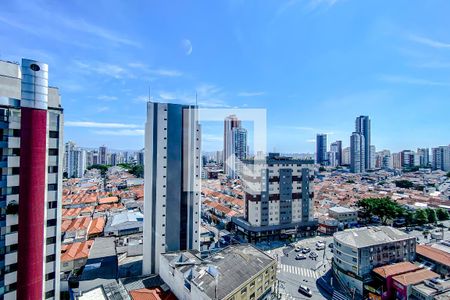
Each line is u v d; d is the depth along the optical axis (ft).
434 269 212.23
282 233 317.42
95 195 495.00
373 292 186.29
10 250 106.93
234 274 154.81
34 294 109.60
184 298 152.76
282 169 323.57
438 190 601.62
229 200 434.30
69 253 220.02
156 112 201.05
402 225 371.76
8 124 108.68
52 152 121.90
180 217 206.90
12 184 108.06
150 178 199.11
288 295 196.85
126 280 183.32
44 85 113.09
